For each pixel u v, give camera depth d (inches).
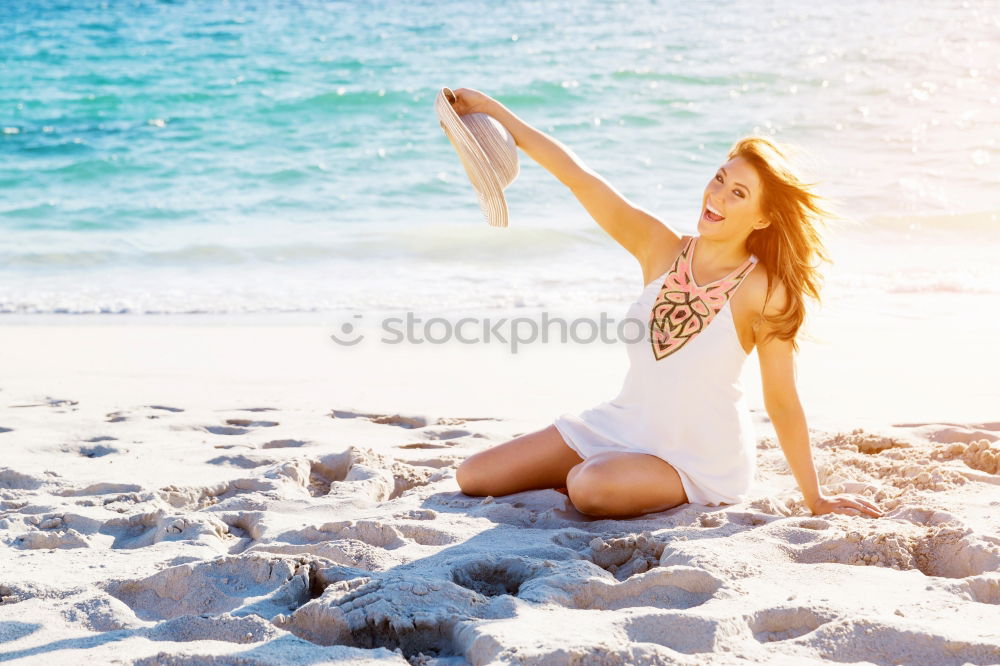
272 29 1163.3
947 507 136.1
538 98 757.9
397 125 700.0
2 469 162.9
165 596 111.7
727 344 142.3
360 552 121.3
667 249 150.6
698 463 144.7
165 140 672.4
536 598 103.7
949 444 170.7
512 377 247.0
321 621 99.8
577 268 391.2
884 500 143.9
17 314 328.8
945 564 117.9
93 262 407.5
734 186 137.4
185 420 202.8
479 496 156.2
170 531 134.3
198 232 464.8
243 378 246.4
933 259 394.6
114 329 305.7
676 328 144.3
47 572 117.5
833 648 90.4
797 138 647.8
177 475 162.7
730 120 698.8
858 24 1141.7
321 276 386.0
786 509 145.4
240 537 137.6
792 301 140.2
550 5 1373.0
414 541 129.4
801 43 1008.2
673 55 940.6
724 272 143.0
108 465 168.7
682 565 113.2
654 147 629.6
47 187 563.8
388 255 414.6
